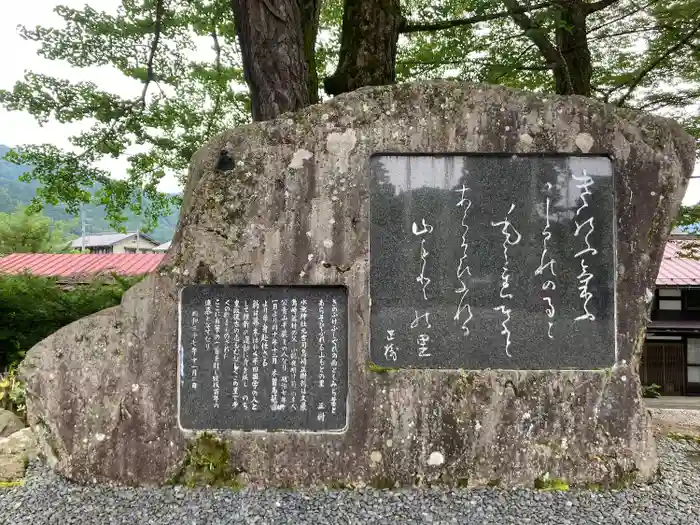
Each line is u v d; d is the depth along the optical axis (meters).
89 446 3.32
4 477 3.37
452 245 3.38
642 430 3.32
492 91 3.37
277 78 4.99
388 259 3.37
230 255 3.35
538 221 3.38
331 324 3.38
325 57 8.09
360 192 3.36
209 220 3.37
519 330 3.36
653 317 11.91
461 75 7.23
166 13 7.27
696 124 6.55
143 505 3.08
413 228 3.37
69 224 26.44
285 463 3.32
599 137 3.35
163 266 3.38
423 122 3.35
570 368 3.34
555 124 3.35
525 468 3.30
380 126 3.35
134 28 7.11
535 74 7.88
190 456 3.33
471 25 7.03
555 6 6.05
